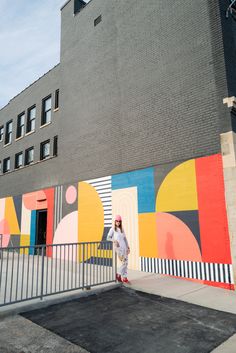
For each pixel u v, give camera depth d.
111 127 12.66
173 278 9.01
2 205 20.44
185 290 7.53
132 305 6.26
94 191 12.93
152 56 11.30
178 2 10.62
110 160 12.41
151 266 9.97
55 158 16.02
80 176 13.90
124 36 12.71
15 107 21.78
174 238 9.43
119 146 12.10
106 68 13.45
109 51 13.44
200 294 7.13
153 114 10.91
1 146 22.94
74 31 16.02
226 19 9.65
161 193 10.09
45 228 16.42
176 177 9.71
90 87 14.23
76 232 13.52
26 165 19.22
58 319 5.39
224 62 8.99
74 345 4.30
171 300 6.62
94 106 13.79
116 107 12.56
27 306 5.85
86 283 7.36
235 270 7.72
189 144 9.55
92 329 4.92
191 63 9.91
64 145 15.34
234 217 7.98
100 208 12.48
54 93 17.72
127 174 11.49
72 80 15.59
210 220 8.58
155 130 10.72
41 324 5.14
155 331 4.82
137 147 11.29
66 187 14.69
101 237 12.18
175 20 10.65
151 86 11.15
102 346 4.27
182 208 9.37
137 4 12.27
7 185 20.39
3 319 5.37
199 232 8.78
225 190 8.32
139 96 11.57
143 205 10.63
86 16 15.24
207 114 9.20
